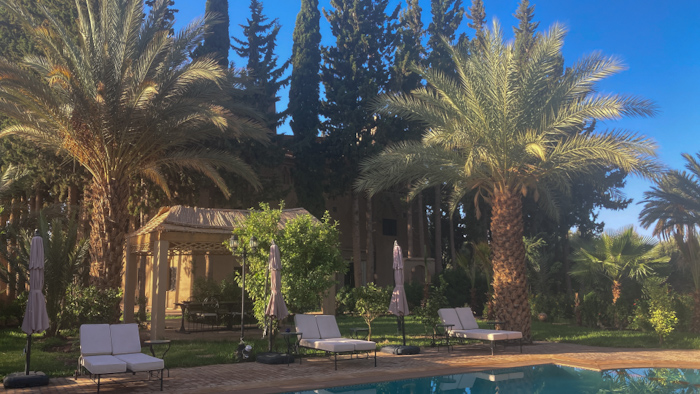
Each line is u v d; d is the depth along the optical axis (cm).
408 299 2797
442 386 928
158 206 2477
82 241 1755
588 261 2128
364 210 3659
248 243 1347
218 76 1526
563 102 1549
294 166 3250
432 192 3828
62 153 2211
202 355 1240
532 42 2709
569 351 1341
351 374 1005
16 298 1864
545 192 1889
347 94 3031
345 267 1435
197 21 1716
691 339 1538
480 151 1420
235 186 2520
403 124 3084
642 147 1345
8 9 1478
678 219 1905
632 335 1706
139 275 2797
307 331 1186
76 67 1481
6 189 2128
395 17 3375
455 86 1527
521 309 1509
